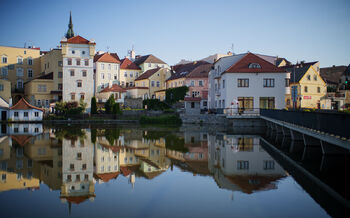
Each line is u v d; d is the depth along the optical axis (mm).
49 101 73375
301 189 12500
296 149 22531
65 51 69125
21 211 10203
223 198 11469
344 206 10500
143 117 56875
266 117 38375
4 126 47906
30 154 21125
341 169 15742
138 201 11266
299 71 64125
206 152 22281
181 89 68938
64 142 27609
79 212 10125
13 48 83875
